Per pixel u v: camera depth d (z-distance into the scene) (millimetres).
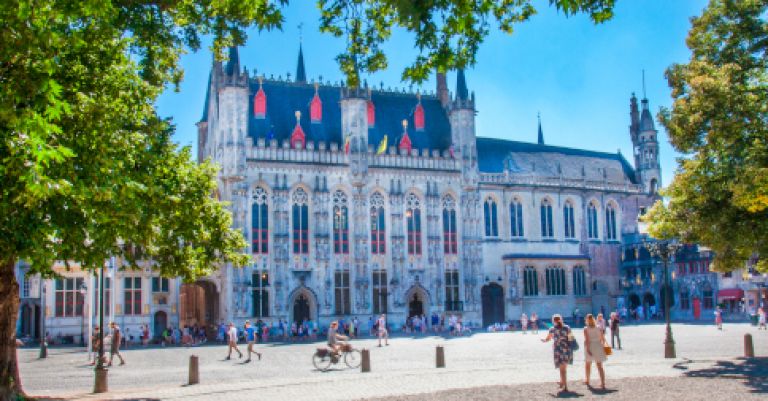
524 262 92188
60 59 21328
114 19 23375
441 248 87250
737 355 38969
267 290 77938
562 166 102688
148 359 48500
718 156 32625
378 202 85125
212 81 85625
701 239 35844
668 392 24219
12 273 24016
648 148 106750
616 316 47688
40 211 20234
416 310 86000
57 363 46125
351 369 37281
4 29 15977
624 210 103250
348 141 83562
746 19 32625
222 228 31906
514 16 20500
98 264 23797
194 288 87688
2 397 23547
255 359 46875
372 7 21594
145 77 28188
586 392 24734
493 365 36969
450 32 19234
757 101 30734
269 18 21250
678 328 70062
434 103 96812
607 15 17531
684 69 33969
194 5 26953
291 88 88250
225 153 77875
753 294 84250
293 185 80750
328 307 80188
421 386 27469
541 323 87188
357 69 22016
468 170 89562
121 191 21438
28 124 15836
